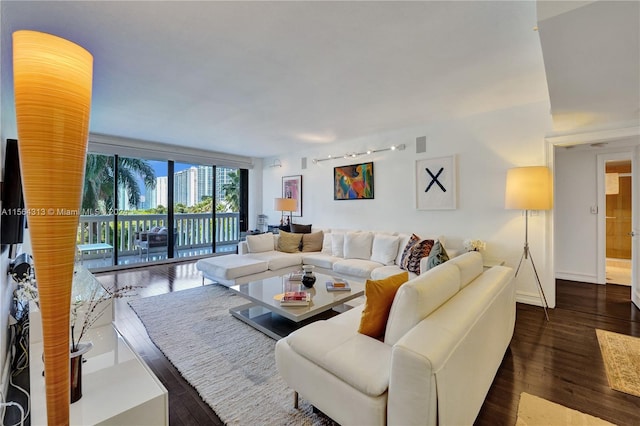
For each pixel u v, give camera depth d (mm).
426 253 3350
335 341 1559
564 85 2070
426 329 1260
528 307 3256
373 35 1960
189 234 6094
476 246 3309
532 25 1849
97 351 1595
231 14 1730
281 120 3902
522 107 3332
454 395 1186
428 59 2293
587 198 4359
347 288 2785
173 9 1681
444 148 3939
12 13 1676
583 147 4270
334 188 5359
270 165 6789
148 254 5477
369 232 4398
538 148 3244
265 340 2457
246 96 3039
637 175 3408
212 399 1713
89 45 2057
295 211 6031
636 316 2990
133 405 1156
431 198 4047
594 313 3074
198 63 2334
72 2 1605
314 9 1690
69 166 940
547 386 1845
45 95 882
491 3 1643
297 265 4449
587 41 1512
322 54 2207
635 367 2049
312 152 5777
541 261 3273
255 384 1861
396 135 4445
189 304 3320
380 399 1208
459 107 3410
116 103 3230
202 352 2258
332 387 1369
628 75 1905
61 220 941
